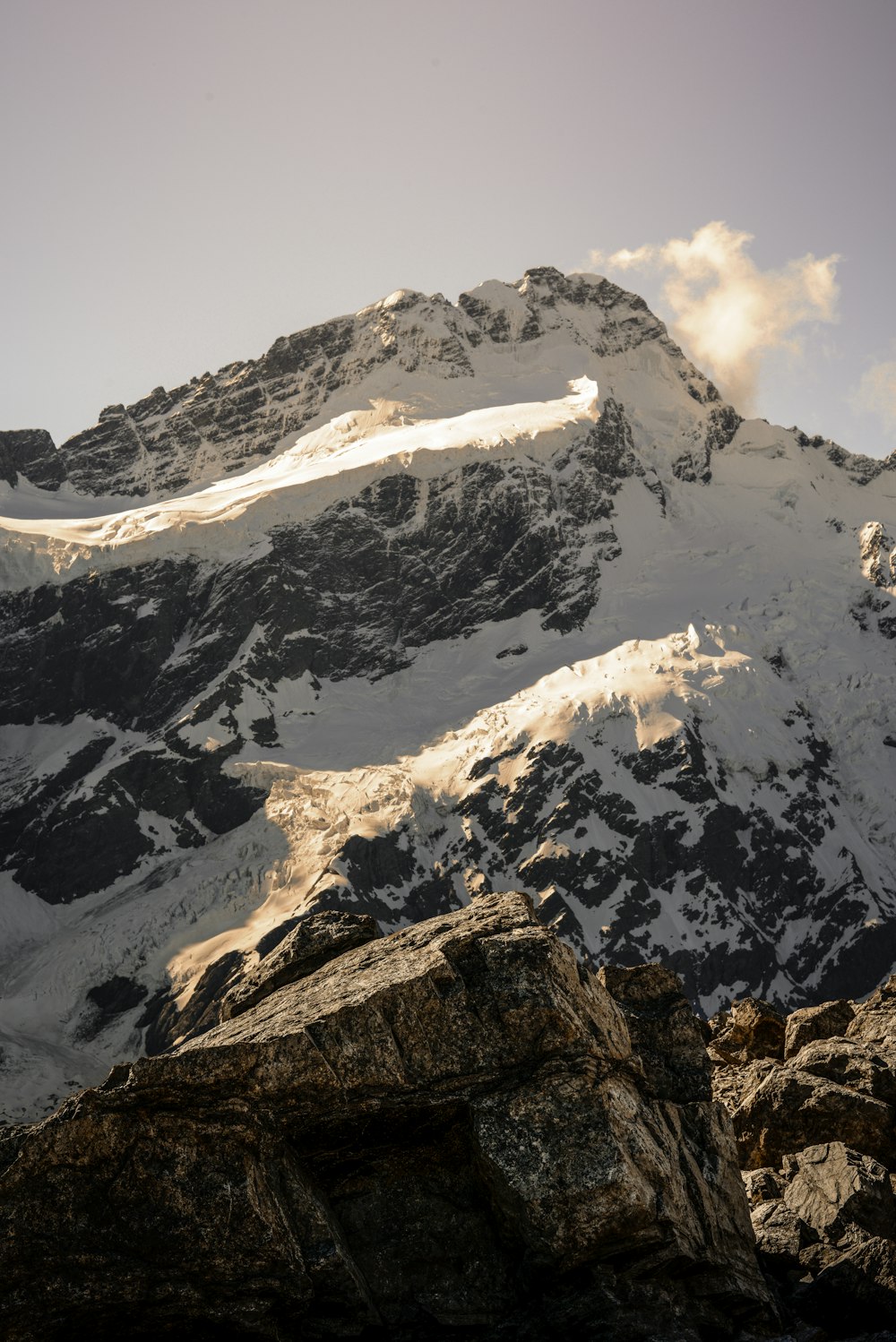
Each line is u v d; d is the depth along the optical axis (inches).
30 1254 516.1
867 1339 573.0
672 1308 563.5
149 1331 526.0
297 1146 568.1
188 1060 553.0
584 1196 545.3
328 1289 540.1
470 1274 564.1
